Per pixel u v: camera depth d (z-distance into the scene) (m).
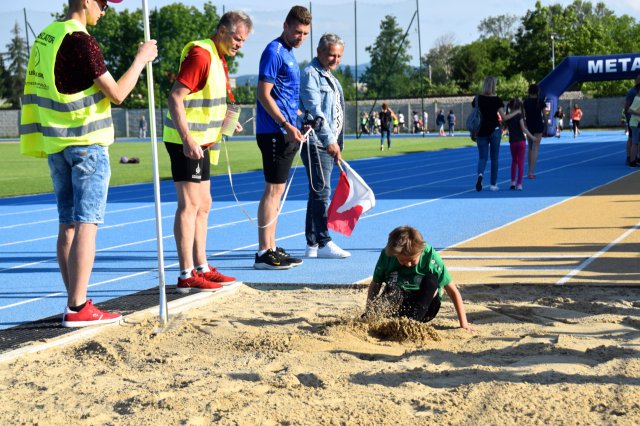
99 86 5.64
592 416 3.65
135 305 6.44
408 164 25.16
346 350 5.02
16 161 31.27
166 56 56.88
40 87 5.69
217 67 6.88
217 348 5.20
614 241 8.95
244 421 3.68
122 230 11.54
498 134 15.30
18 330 5.76
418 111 59.00
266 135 8.02
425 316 5.55
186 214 6.82
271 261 8.09
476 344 5.11
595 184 16.19
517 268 7.57
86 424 3.80
